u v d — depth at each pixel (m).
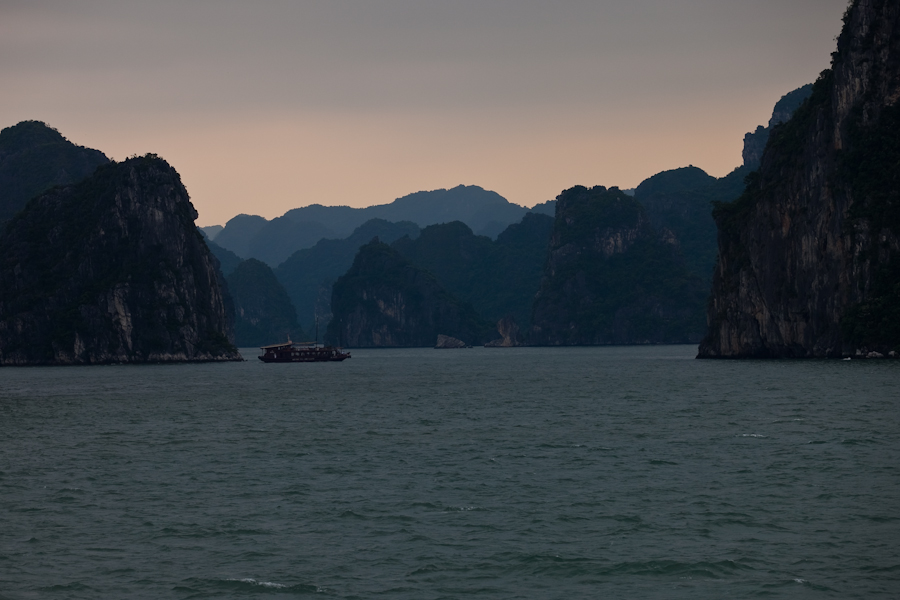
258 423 86.00
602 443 67.38
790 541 39.72
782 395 98.25
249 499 50.22
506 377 163.38
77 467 61.22
